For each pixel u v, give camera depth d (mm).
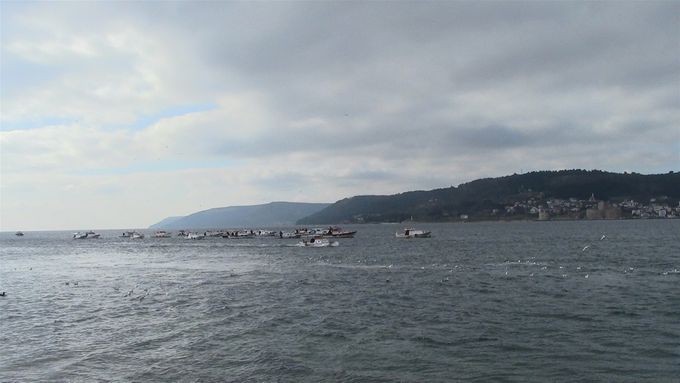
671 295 38812
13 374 22391
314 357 24094
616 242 110250
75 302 40812
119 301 40906
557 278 50781
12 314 35906
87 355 25016
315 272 61781
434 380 20797
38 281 57594
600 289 42812
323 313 34531
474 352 24484
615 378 20609
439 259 77562
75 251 126875
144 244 159250
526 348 24953
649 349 24281
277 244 135875
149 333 29281
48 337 28734
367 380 20906
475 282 49000
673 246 94562
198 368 22781
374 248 109750
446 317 32500
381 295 42000
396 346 25734
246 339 27609
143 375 22000
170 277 59250
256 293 44188
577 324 29750
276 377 21422
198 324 31500
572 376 20953
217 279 56000
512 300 38250
